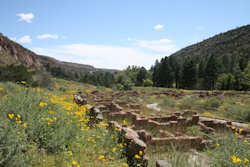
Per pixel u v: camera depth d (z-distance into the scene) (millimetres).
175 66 64438
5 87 6965
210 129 8430
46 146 3303
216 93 29453
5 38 51906
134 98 20812
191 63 54531
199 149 5953
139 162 3693
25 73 14914
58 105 6273
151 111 13609
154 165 3848
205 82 57312
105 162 3479
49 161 2920
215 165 3762
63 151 3281
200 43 176125
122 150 4180
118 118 8656
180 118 9195
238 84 50156
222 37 157250
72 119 5121
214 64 54438
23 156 2674
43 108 4984
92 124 5723
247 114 12734
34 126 3553
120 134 4773
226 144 4613
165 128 7973
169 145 5766
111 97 19812
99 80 70062
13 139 2617
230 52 113812
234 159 3365
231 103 18812
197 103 17672
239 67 58312
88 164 3205
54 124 4055
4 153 2445
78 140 3963
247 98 23516
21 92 5895
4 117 3502
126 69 94750
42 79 18750
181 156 4453
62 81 40906
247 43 115562
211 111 15352
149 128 7875
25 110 4199
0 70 13398
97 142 4281
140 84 71938
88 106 7273
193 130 8031
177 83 60375
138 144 3799
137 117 8914
